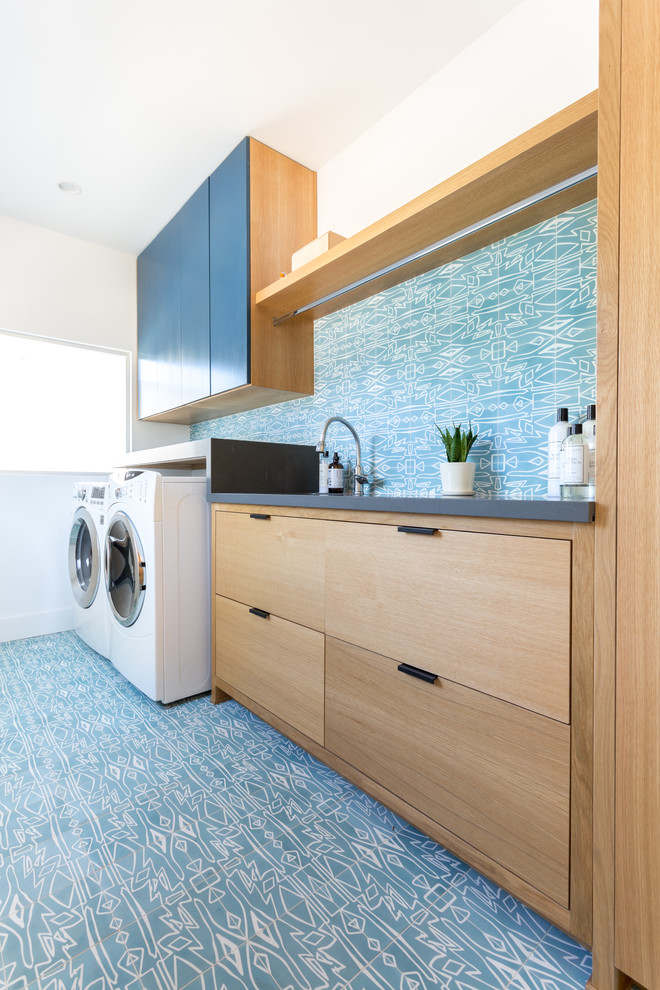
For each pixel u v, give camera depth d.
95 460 3.48
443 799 1.14
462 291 1.78
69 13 1.60
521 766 0.98
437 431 1.86
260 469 2.25
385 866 1.18
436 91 1.87
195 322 2.69
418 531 1.17
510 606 0.99
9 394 3.12
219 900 1.08
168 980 0.90
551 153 1.27
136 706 2.07
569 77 1.47
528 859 0.97
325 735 1.50
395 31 1.68
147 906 1.06
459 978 0.90
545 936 0.99
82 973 0.91
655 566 0.78
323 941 0.98
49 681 2.34
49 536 3.15
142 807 1.40
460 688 1.09
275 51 1.76
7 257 2.95
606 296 0.85
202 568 2.18
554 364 1.51
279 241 2.34
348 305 2.26
